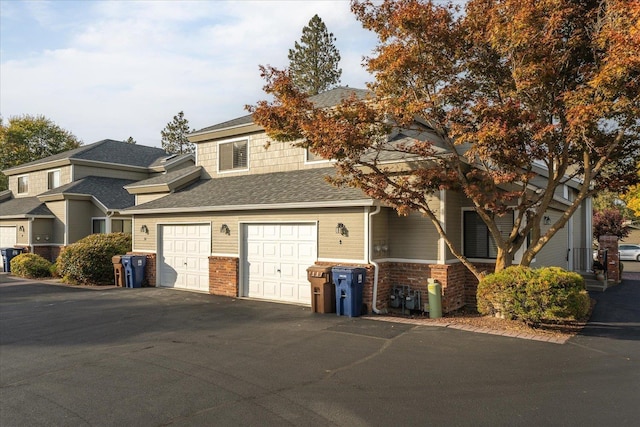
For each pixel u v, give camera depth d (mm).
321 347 7785
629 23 7016
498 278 9039
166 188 17969
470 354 7230
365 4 9531
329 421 4816
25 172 29484
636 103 7617
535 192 10898
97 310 11742
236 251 13852
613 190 9977
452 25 9195
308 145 10250
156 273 16359
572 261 18531
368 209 11062
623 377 6109
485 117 8539
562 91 8633
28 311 11695
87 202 24547
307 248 12258
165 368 6762
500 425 4676
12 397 5668
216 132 18266
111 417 5012
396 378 6141
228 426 4723
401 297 11391
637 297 13516
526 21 7750
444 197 11109
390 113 9820
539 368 6504
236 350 7699
